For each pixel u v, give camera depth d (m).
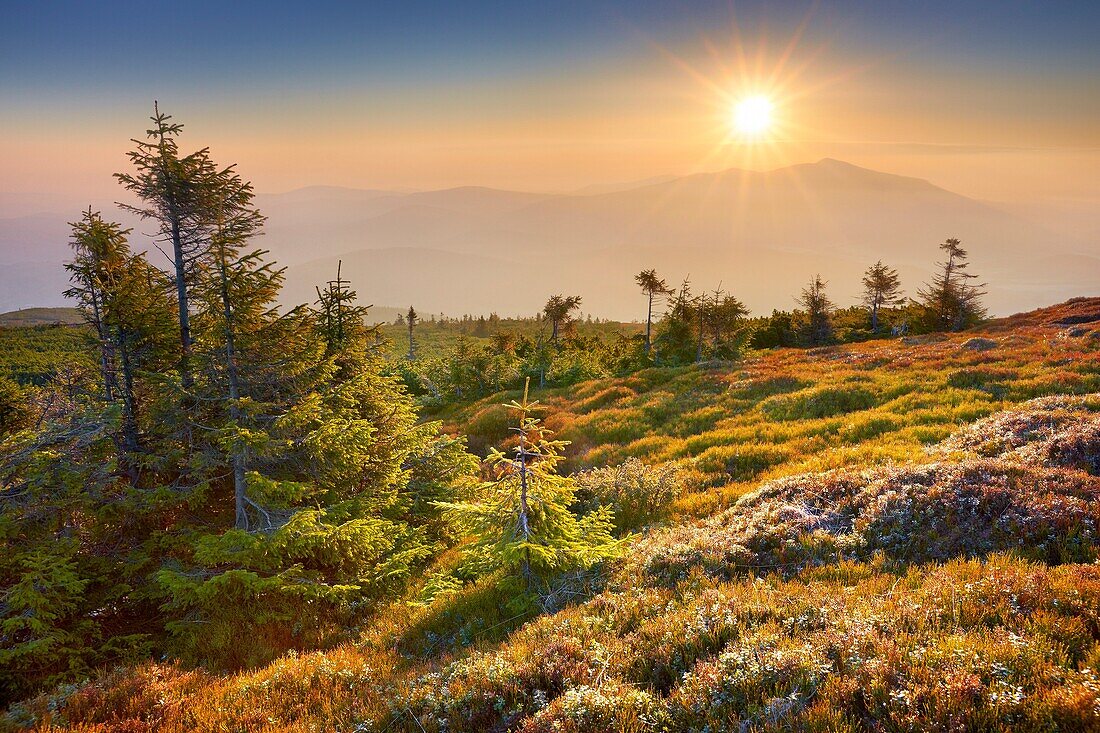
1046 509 8.41
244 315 12.70
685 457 19.41
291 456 12.80
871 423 18.69
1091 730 3.99
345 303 17.27
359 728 6.48
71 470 10.47
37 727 7.20
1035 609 5.85
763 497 12.40
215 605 11.04
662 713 5.42
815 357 36.91
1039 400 15.87
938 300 58.00
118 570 11.41
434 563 14.05
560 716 5.69
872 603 6.73
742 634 6.59
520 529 10.24
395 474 14.88
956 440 14.22
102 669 9.34
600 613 8.50
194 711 7.56
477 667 7.23
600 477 16.05
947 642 5.33
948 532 8.79
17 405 16.75
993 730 4.22
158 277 14.71
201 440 13.11
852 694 5.04
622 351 56.47
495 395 41.41
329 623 11.35
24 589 9.26
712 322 51.88
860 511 10.33
